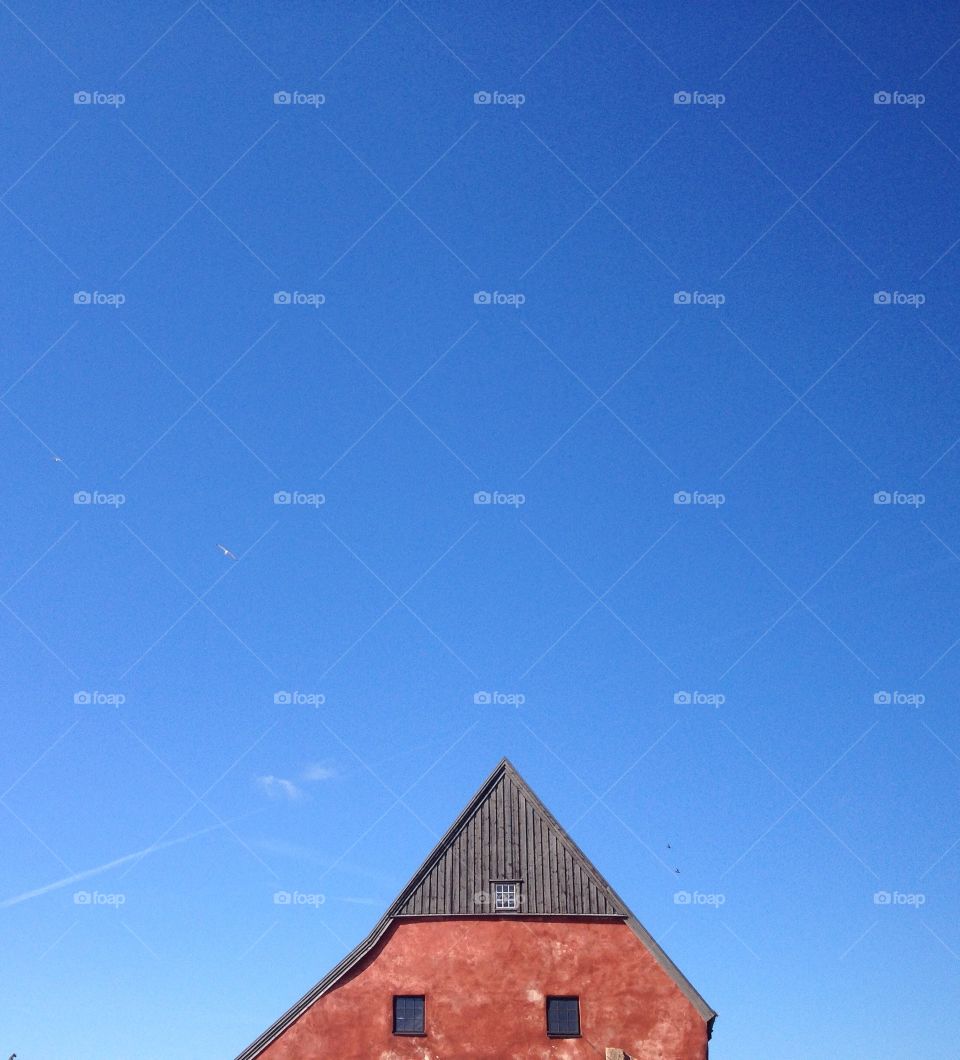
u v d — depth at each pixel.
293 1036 34.88
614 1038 34.09
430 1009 34.88
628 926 35.62
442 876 36.97
